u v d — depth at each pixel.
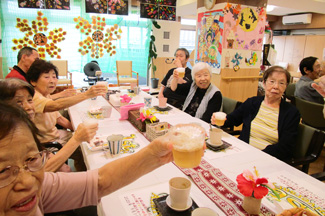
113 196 0.96
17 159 0.52
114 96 2.58
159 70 7.38
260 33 4.09
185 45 8.92
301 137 1.66
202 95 2.49
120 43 6.65
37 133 0.61
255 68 4.22
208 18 3.97
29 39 5.64
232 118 2.02
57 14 5.75
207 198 0.96
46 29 5.72
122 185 0.86
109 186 0.85
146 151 0.82
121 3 6.05
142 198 0.95
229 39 3.75
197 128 0.79
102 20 6.21
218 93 2.35
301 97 3.41
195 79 2.43
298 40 7.98
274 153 1.62
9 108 0.52
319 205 0.93
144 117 1.67
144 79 8.27
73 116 2.09
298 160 1.47
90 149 1.40
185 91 2.96
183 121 2.00
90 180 0.84
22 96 1.29
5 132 0.50
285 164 1.28
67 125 2.30
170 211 0.86
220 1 3.64
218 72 3.89
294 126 1.65
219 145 1.47
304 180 1.12
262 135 1.82
